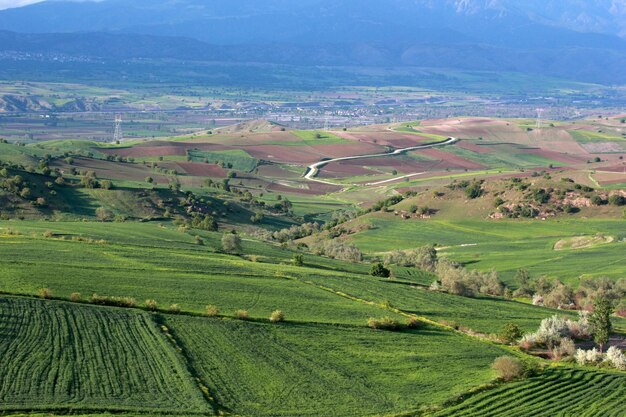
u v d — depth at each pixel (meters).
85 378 58.47
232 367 65.38
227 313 81.88
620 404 61.16
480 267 143.88
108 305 79.25
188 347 69.00
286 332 77.50
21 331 66.94
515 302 106.88
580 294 116.94
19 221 142.00
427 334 81.88
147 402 55.22
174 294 87.00
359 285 104.19
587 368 71.94
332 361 69.75
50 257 98.88
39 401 52.97
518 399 61.72
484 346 78.19
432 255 148.88
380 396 61.31
